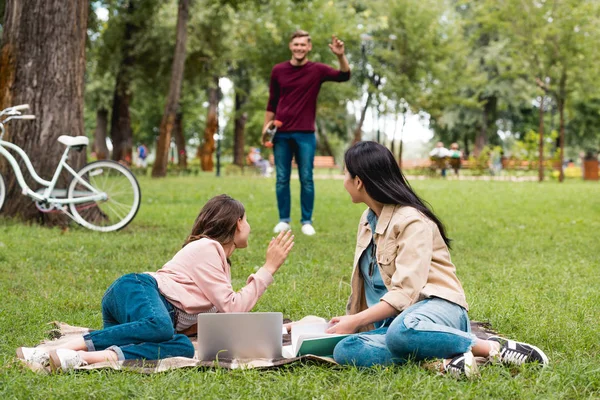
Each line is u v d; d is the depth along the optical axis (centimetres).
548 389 325
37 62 970
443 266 371
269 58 3209
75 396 313
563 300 555
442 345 345
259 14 3212
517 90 4225
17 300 535
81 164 977
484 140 4666
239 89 3709
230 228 414
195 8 2953
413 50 3544
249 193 1762
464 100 3731
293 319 492
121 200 1355
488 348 361
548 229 1084
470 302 532
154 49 2980
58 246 796
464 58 3794
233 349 367
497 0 2886
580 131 4384
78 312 504
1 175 942
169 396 311
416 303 362
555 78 2941
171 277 393
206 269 396
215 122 3950
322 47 3203
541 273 695
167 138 2548
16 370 346
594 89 2912
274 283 614
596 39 2822
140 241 841
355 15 3350
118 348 360
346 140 5294
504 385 324
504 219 1234
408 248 365
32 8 972
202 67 3161
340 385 329
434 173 3369
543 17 2833
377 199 378
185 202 1449
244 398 314
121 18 2902
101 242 828
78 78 991
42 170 959
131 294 377
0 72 975
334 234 961
